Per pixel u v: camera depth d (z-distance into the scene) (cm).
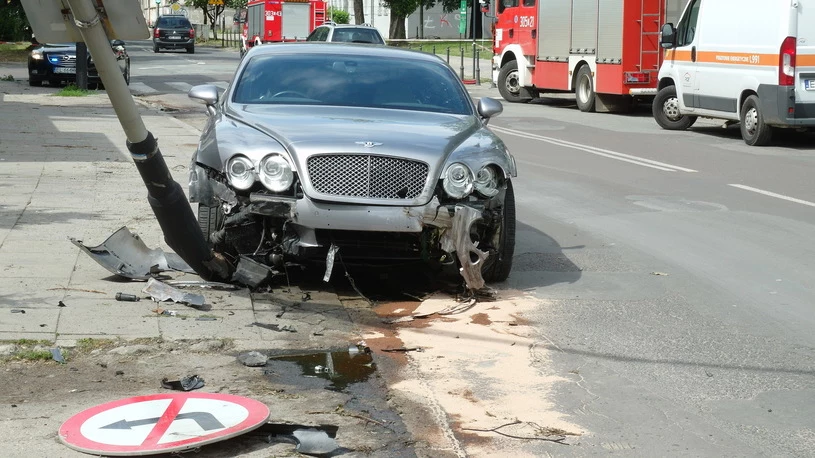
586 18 2512
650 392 558
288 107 824
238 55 5612
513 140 1853
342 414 506
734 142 1848
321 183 715
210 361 582
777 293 790
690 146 1775
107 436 459
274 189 717
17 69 3741
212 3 8369
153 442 453
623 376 585
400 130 762
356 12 5816
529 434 491
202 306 682
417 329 670
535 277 829
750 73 1784
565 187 1303
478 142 768
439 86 882
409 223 715
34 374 548
